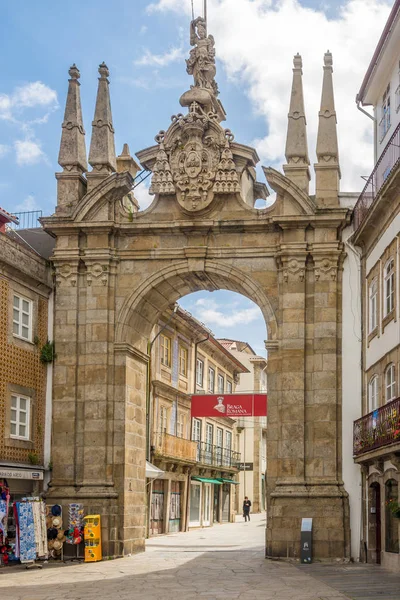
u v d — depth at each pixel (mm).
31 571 22484
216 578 20422
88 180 27859
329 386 25672
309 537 24266
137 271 27234
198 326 45594
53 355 27172
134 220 27375
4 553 23422
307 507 24859
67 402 26797
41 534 23859
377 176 24938
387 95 27016
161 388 40688
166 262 27141
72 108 28297
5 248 24906
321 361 25828
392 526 22500
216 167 27000
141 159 27969
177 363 44312
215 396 35031
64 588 18703
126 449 26547
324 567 23078
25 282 26312
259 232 26828
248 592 17547
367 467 24578
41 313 27234
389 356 22469
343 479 25312
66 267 27422
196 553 27828
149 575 21219
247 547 30828
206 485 51344
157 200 27422
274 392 26047
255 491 70000
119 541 25953
